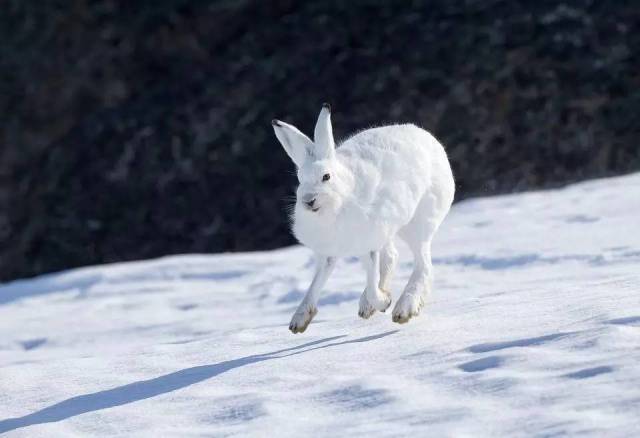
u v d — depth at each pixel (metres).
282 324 15.48
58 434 10.66
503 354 10.58
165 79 48.72
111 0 49.62
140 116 47.03
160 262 27.17
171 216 44.50
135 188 45.19
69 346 18.36
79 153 46.75
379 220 12.34
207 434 9.98
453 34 44.94
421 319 13.10
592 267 17.39
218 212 44.12
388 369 11.02
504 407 9.23
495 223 25.69
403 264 20.80
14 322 21.98
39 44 49.44
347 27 46.84
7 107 48.88
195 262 26.66
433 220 13.50
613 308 11.74
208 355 13.38
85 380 12.95
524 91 43.25
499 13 45.16
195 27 49.16
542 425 8.64
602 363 9.80
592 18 44.28
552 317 11.95
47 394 12.49
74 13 49.47
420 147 13.20
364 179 12.36
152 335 17.91
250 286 22.30
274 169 44.22
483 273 18.72
